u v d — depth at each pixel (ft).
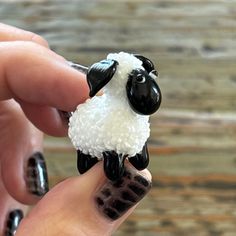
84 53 0.73
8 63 0.42
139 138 0.31
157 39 0.76
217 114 0.66
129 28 0.78
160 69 0.71
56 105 0.42
